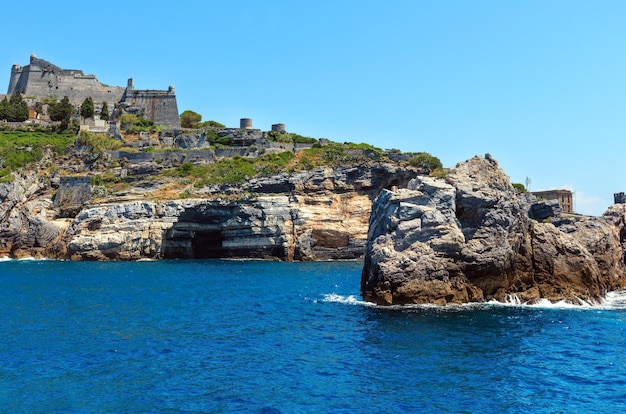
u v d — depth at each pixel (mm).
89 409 27000
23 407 27125
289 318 47438
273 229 108062
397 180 115750
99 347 37438
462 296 52125
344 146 133625
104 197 111438
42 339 39406
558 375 32625
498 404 28250
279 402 28141
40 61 163500
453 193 53500
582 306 54031
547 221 80750
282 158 127625
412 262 51406
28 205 108062
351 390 29875
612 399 29109
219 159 127438
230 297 58906
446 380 31531
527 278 55750
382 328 43094
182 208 106125
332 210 113188
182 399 28344
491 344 38875
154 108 160000
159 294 60594
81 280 72500
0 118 144875
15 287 65188
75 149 124000
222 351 36906
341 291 64250
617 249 68438
